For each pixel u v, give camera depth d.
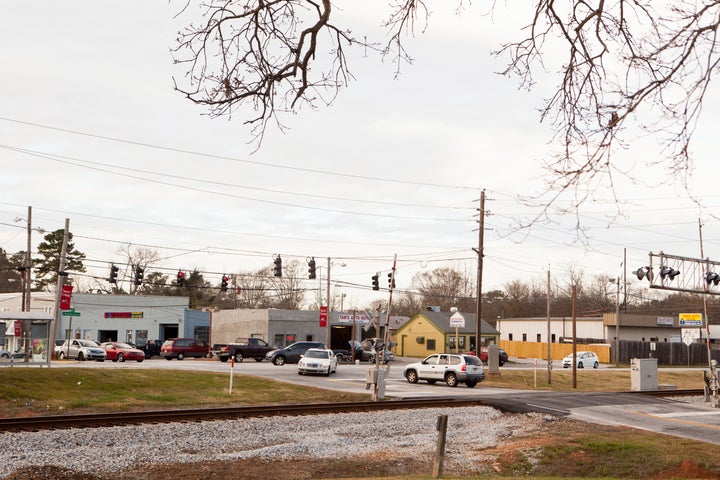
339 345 81.00
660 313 116.44
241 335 77.25
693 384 52.22
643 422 23.97
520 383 45.50
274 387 34.62
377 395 30.22
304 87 9.83
